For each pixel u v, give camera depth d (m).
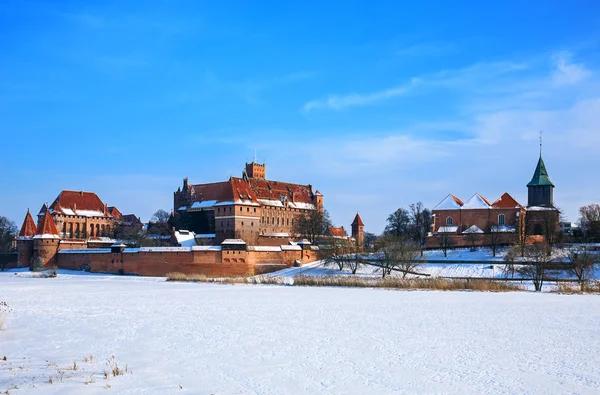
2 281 126.06
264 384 32.22
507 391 31.19
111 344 43.59
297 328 51.47
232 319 57.28
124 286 108.38
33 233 175.00
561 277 119.88
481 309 66.31
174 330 50.19
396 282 104.38
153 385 31.75
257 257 148.62
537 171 188.25
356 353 40.47
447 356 39.62
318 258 162.75
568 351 41.38
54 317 58.94
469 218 173.12
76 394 29.78
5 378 33.00
